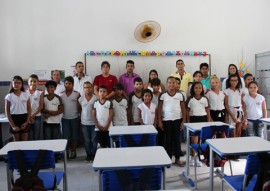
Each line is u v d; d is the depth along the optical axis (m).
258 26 5.41
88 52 5.00
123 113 3.89
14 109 3.60
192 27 5.23
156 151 2.04
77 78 4.59
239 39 5.37
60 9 4.95
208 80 4.66
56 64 4.98
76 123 4.14
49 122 3.91
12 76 4.91
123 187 1.62
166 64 5.20
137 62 5.14
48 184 2.08
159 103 3.72
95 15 5.01
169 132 3.68
